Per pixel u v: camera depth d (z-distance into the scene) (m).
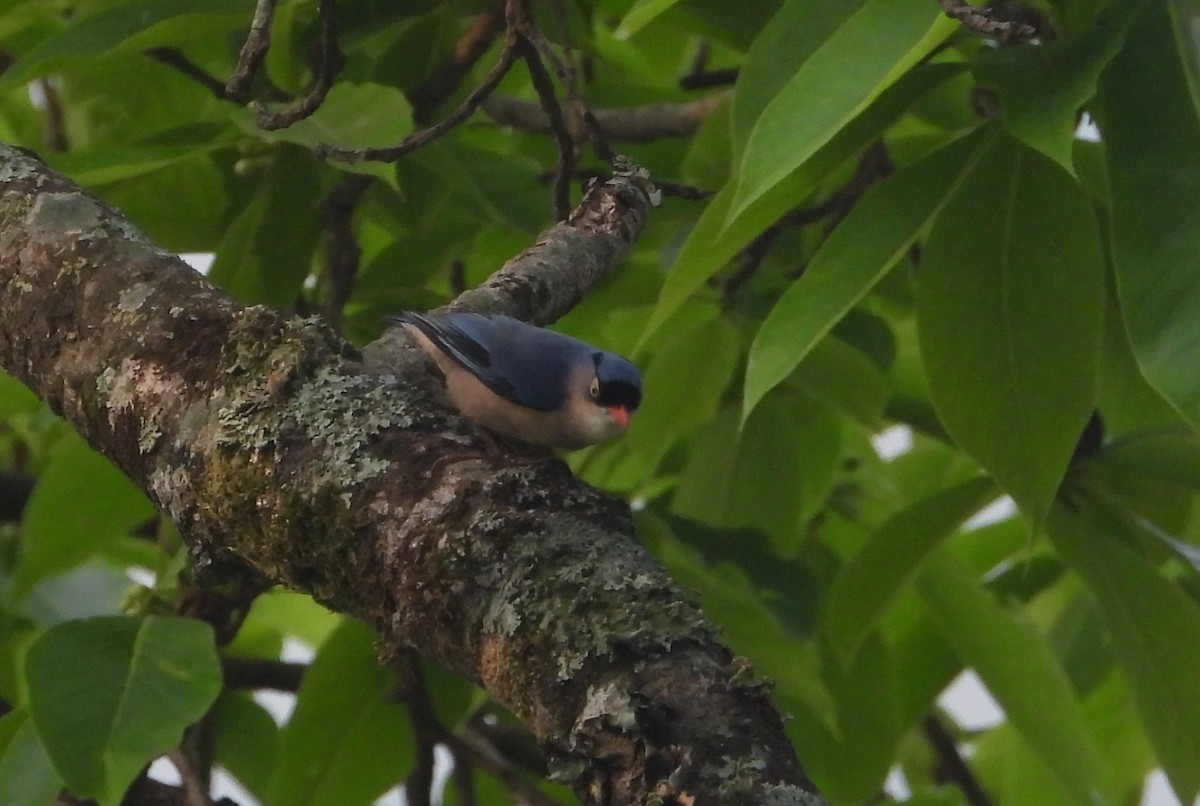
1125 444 7.60
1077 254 6.17
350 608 4.75
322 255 9.55
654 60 11.44
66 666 6.27
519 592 4.22
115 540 9.06
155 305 5.42
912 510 7.80
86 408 5.38
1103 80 5.61
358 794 9.03
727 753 3.68
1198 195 5.20
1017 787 10.53
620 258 7.62
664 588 4.17
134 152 7.60
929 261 6.32
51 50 7.25
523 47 7.06
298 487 4.76
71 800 7.59
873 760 9.09
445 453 4.73
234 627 7.93
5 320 5.65
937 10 5.19
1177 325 4.99
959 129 8.62
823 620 9.05
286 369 5.04
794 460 9.70
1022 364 6.36
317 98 6.73
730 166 8.91
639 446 9.39
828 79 5.17
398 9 8.68
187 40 7.56
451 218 9.02
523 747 10.34
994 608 8.71
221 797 8.20
